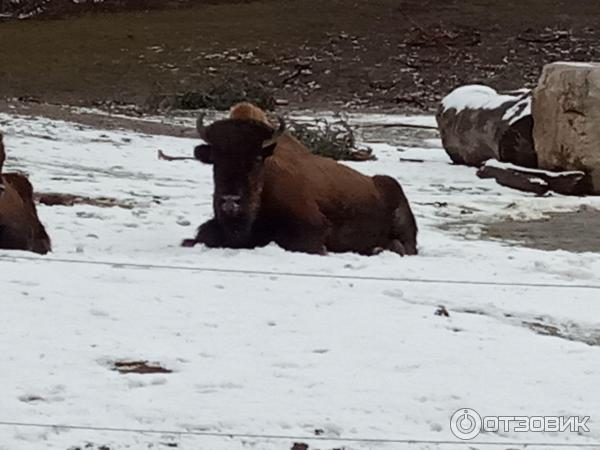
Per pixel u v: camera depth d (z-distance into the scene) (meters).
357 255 34.12
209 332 23.52
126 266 29.78
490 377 21.30
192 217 41.53
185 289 27.03
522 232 43.47
